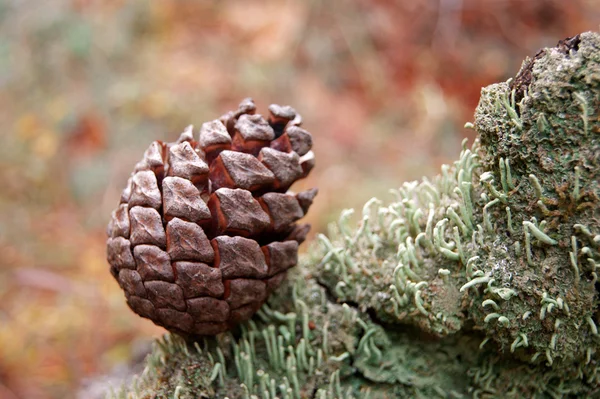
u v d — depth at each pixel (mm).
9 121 620
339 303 233
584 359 212
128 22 675
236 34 673
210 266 212
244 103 223
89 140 601
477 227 216
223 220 212
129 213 214
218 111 602
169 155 216
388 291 224
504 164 209
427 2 680
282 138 221
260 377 223
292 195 219
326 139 579
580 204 202
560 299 203
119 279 220
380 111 617
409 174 542
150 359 229
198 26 684
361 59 649
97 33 662
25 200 566
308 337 229
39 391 404
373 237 230
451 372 228
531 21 666
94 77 638
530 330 209
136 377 229
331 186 527
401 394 228
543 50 208
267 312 230
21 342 436
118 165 576
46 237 532
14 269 501
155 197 211
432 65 643
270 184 217
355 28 666
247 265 212
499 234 213
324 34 667
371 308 229
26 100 636
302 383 226
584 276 204
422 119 592
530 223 204
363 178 537
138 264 212
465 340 226
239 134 218
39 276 495
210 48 661
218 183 216
